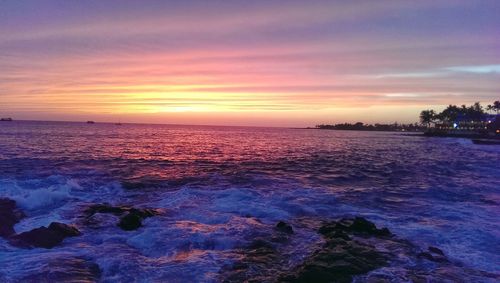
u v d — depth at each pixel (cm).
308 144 6397
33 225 1020
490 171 2578
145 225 1030
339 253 772
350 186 1831
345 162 3125
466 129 15150
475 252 844
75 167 2273
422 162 3262
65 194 1406
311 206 1334
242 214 1188
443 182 2005
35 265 717
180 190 1580
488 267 754
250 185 1786
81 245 862
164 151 4038
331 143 7075
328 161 3181
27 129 9512
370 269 718
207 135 10525
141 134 9362
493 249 866
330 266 706
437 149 5800
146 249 841
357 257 762
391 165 2936
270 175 2175
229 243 888
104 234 949
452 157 3994
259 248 858
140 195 1512
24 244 834
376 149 5422
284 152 4241
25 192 1400
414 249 854
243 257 797
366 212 1268
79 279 664
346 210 1294
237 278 688
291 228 1013
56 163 2441
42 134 6750
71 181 1680
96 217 1098
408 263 762
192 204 1312
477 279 690
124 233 960
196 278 684
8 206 1166
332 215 1223
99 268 724
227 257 795
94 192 1536
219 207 1266
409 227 1055
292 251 847
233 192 1506
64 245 859
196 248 854
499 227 1055
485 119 14612
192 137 8569
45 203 1286
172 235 927
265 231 989
